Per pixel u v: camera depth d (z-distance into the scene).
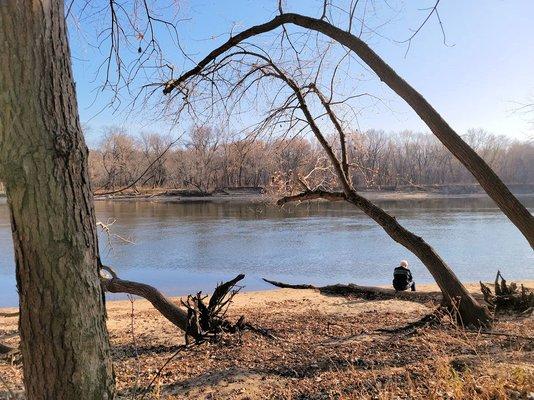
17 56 2.32
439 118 4.84
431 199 60.06
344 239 28.86
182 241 28.30
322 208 51.03
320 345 6.74
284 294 15.12
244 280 18.94
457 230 32.06
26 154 2.36
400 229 7.58
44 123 2.39
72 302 2.49
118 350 7.38
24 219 2.40
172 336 8.49
